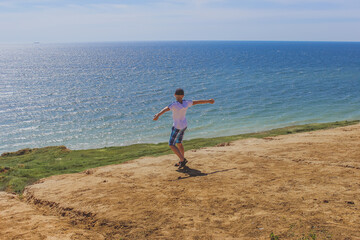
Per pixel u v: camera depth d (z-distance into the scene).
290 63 118.19
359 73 83.31
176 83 67.56
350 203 4.40
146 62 130.88
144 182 6.25
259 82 68.19
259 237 3.58
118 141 31.38
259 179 5.94
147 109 44.31
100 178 6.87
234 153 8.83
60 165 16.25
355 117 37.38
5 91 60.62
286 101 48.38
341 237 3.36
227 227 3.94
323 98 50.25
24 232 4.12
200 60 137.12
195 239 3.66
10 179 11.88
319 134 12.61
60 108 45.62
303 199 4.70
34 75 88.31
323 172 6.12
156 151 19.06
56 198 5.55
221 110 43.12
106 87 64.06
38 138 32.59
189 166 7.47
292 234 3.55
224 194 5.17
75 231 4.14
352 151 7.88
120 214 4.54
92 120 39.12
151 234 3.88
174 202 4.92
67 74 89.69
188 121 38.03
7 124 37.59
